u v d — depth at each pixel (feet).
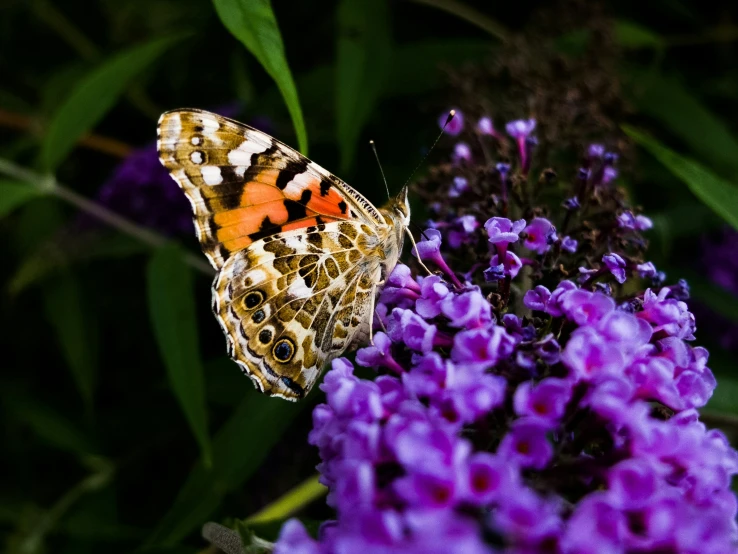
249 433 0.52
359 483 0.35
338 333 0.49
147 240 0.63
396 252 0.49
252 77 0.65
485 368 0.38
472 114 0.56
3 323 0.71
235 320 0.47
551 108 0.54
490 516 0.35
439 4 0.60
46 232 0.68
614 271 0.43
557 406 0.36
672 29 0.63
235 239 0.48
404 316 0.40
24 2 0.70
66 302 0.65
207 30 0.66
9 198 0.58
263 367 0.48
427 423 0.36
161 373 0.67
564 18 0.59
